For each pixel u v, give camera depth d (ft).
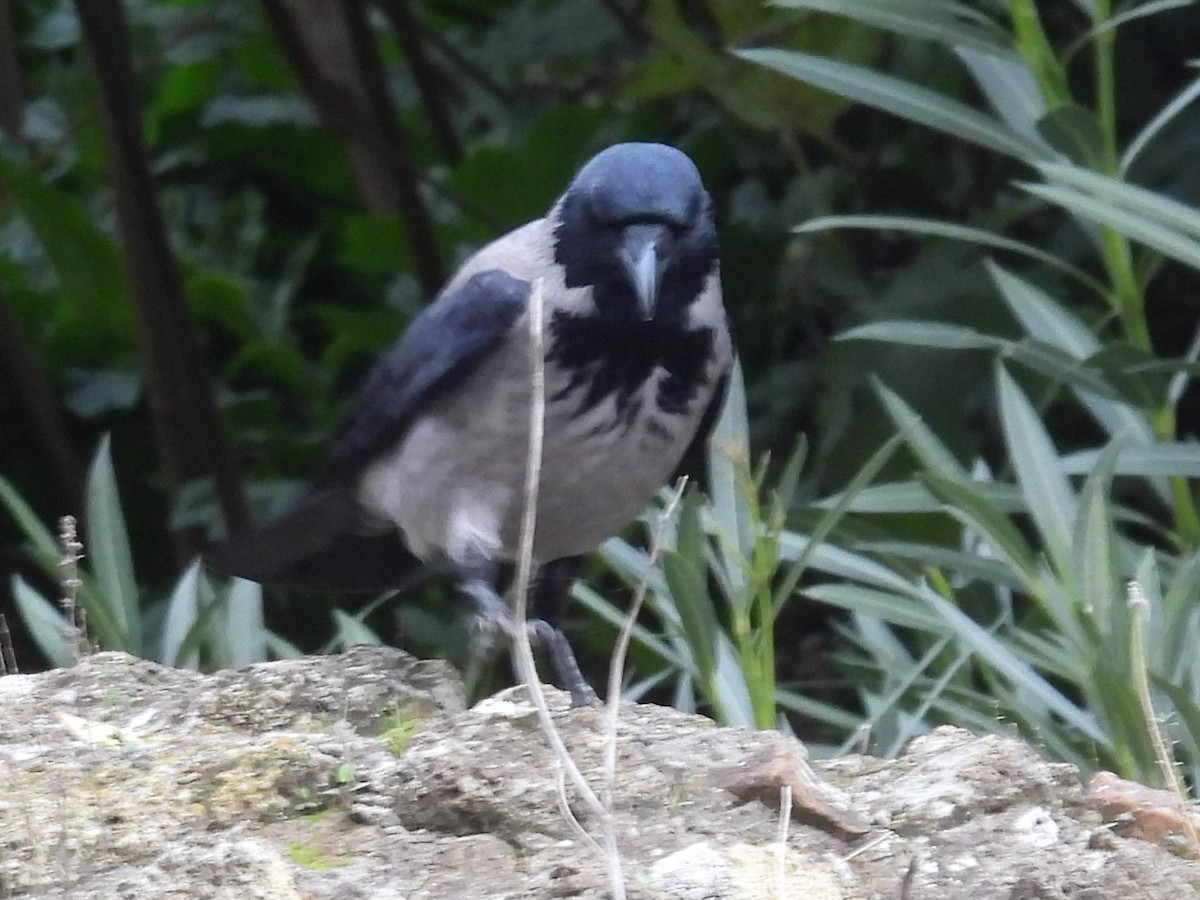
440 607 42.32
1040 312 28.53
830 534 27.50
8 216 52.60
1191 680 23.68
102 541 27.32
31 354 45.57
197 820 18.63
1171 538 27.96
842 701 37.88
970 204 42.34
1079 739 25.09
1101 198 26.35
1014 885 16.65
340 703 21.70
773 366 43.29
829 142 39.86
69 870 17.72
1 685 22.74
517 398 24.71
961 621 23.62
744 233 42.93
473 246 49.21
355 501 27.43
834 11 28.09
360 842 18.17
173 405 44.34
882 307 38.04
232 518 43.09
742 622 23.71
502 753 19.56
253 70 53.21
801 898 16.65
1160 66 41.57
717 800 18.37
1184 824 17.48
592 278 24.77
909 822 17.90
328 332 54.80
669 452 25.94
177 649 26.73
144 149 43.32
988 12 40.88
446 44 48.93
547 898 16.56
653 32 40.14
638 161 25.02
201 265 53.98
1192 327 40.98
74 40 56.54
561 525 25.98
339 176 55.42
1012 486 26.96
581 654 36.47
